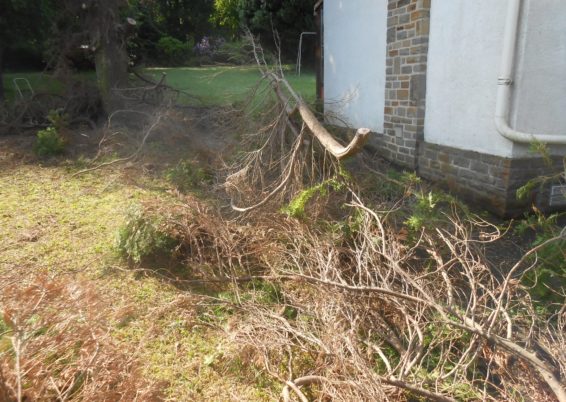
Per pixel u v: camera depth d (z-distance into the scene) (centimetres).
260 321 269
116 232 372
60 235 393
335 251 320
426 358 255
